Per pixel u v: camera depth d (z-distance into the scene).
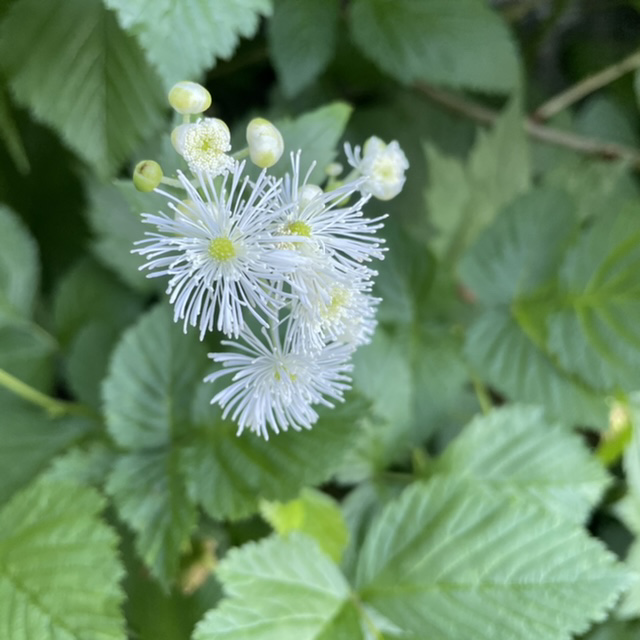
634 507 0.17
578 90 0.21
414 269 0.17
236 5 0.11
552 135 0.21
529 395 0.16
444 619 0.13
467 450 0.16
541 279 0.16
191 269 0.09
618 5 0.23
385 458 0.16
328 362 0.10
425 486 0.14
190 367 0.14
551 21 0.21
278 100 0.20
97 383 0.16
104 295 0.17
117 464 0.13
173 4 0.11
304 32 0.16
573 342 0.16
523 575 0.13
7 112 0.15
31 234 0.18
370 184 0.11
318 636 0.13
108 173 0.14
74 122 0.13
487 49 0.16
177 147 0.09
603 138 0.23
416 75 0.16
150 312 0.14
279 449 0.13
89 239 0.18
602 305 0.16
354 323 0.10
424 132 0.21
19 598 0.12
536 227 0.16
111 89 0.13
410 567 0.13
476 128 0.22
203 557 0.14
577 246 0.16
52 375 0.17
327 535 0.14
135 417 0.13
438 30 0.16
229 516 0.13
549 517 0.14
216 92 0.21
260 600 0.13
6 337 0.16
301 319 0.10
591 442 0.20
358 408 0.13
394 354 0.16
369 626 0.13
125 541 0.14
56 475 0.13
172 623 0.14
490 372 0.16
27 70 0.13
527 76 0.23
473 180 0.19
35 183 0.18
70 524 0.12
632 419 0.17
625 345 0.15
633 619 0.17
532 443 0.16
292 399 0.10
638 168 0.22
